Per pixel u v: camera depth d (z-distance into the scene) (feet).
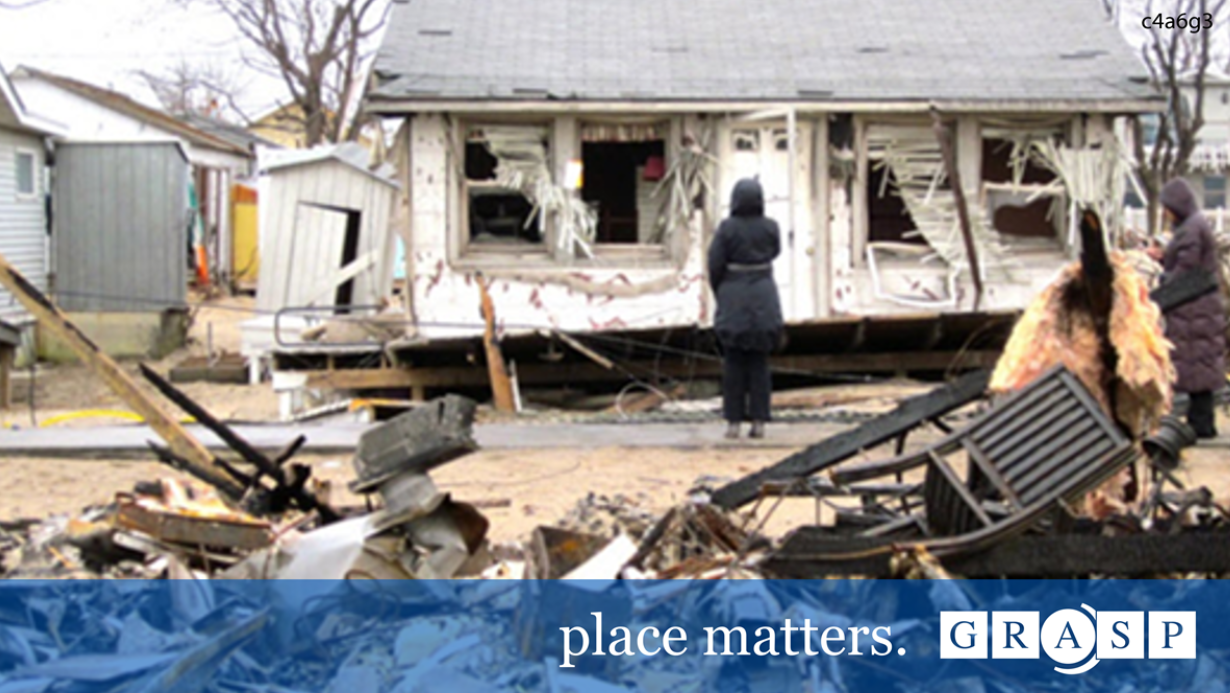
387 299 65.67
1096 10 59.11
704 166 53.31
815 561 18.51
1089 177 53.93
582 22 57.26
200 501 22.88
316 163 63.41
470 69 52.95
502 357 47.39
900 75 53.98
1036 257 54.54
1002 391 21.68
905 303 54.24
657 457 35.96
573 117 52.85
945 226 53.98
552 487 31.58
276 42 107.14
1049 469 18.98
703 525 20.83
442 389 49.57
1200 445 35.58
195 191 107.86
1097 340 21.43
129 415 47.67
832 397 47.34
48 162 74.02
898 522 19.84
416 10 57.21
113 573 19.98
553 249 53.42
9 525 23.45
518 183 52.90
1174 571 17.89
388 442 19.98
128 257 74.28
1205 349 35.14
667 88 52.54
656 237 54.49
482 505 28.89
